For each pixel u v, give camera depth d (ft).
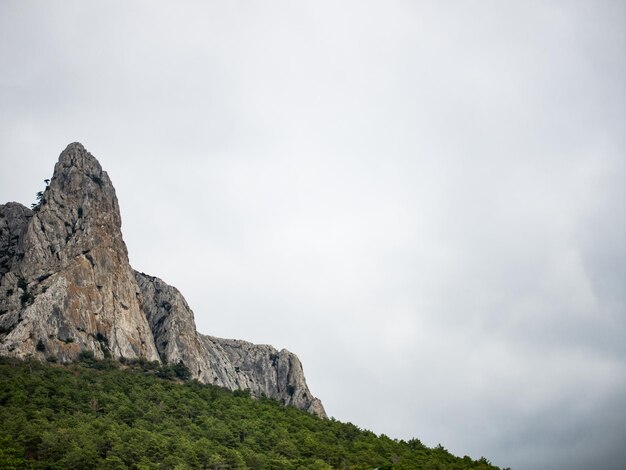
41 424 465.88
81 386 549.13
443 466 546.67
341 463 524.11
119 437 467.11
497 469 583.58
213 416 574.15
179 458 454.40
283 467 487.61
